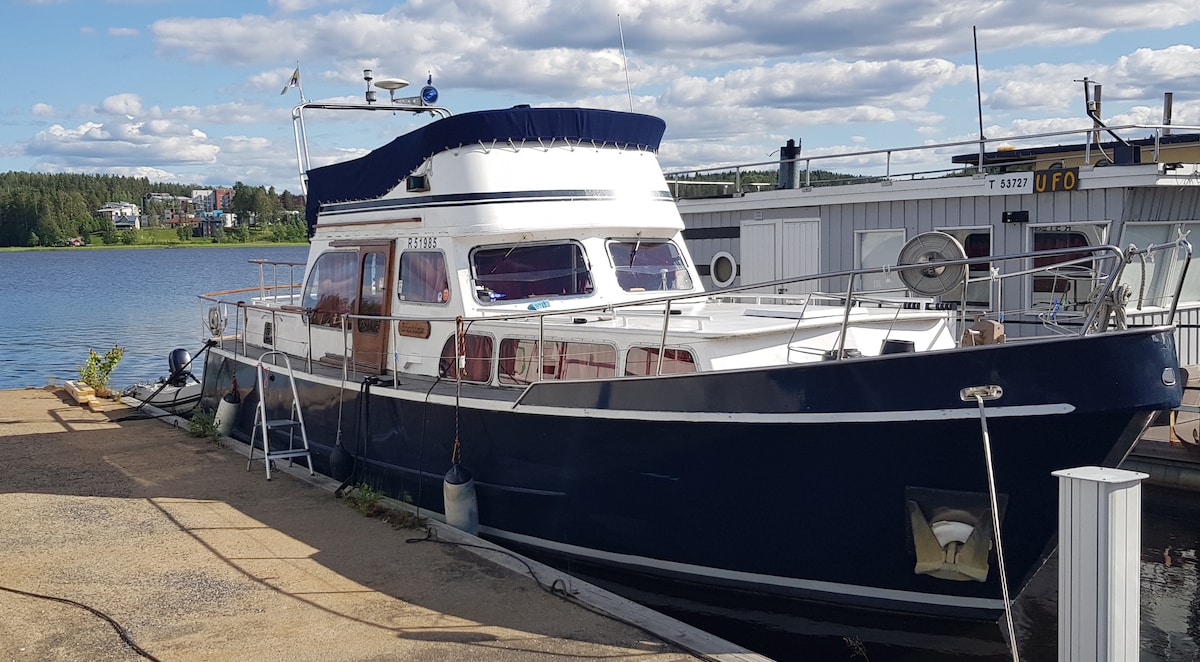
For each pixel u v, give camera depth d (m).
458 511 8.30
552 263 9.27
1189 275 13.32
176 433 12.52
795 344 7.80
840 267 15.10
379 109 12.33
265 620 6.25
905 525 6.54
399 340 9.72
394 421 9.22
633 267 9.66
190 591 6.76
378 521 8.40
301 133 12.24
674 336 7.51
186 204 163.50
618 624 6.20
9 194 129.50
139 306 44.25
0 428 12.99
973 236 13.84
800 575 7.04
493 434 8.26
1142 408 5.86
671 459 7.25
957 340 9.62
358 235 10.29
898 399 6.29
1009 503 6.29
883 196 14.41
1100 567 4.65
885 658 6.98
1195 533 10.39
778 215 15.84
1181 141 16.58
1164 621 8.17
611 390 7.42
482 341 8.88
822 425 6.54
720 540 7.24
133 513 8.70
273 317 12.17
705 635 6.02
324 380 10.20
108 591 6.77
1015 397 6.02
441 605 6.50
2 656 5.72
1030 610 8.22
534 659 5.67
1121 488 4.65
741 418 6.80
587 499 7.78
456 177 9.05
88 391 15.61
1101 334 5.89
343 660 5.64
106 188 161.38
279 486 9.60
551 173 9.16
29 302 46.88
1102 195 12.47
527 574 7.09
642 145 9.84
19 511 8.79
